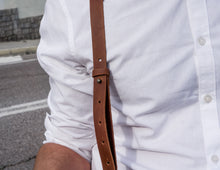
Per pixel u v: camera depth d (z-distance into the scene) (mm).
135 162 733
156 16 596
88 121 783
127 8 602
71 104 752
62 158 772
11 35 9633
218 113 628
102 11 612
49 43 718
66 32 655
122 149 758
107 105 637
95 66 628
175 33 597
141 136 701
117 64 625
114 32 610
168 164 687
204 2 589
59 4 663
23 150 2732
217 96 623
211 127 635
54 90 779
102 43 619
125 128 734
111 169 660
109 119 643
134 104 663
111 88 667
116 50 614
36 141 2873
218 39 594
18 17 9562
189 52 603
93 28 621
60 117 785
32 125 3219
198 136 646
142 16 599
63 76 709
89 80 710
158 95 627
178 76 612
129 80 631
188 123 645
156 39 602
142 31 600
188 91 622
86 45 643
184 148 656
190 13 593
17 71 5668
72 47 653
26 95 4203
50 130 833
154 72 614
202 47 598
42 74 5301
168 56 605
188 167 664
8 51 7992
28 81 4902
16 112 3598
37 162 774
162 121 660
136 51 607
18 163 2541
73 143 809
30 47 8188
